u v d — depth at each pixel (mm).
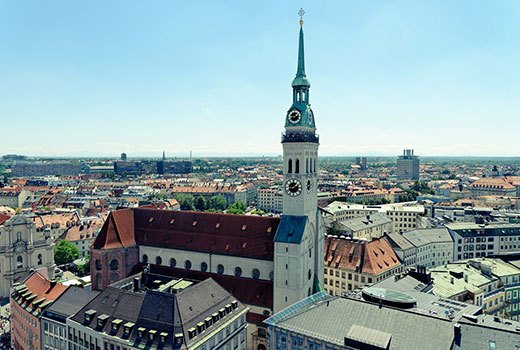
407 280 95000
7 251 125062
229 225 107125
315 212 102625
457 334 58188
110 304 78438
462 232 169250
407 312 63344
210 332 72688
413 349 57219
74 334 79000
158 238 112438
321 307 68062
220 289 83062
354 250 131500
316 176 102500
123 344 70500
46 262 135125
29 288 99438
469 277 110750
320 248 105062
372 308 65438
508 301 114312
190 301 74375
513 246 171375
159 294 73875
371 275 123312
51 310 85875
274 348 67438
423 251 160875
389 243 152875
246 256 100250
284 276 93125
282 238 93375
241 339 82688
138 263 113750
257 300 95438
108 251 108500
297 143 94062
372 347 57438
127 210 118750
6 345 102062
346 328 63062
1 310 118562
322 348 62125
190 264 108000
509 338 56656
